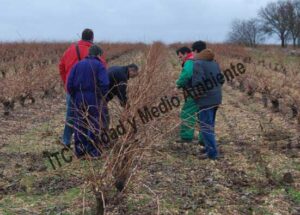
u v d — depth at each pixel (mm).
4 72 12828
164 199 4387
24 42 26719
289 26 64875
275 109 9461
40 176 5047
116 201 4016
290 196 4539
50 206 4227
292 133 7230
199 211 4156
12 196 4500
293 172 5297
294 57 29594
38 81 10539
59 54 26250
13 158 5766
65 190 4629
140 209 4137
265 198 4477
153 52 8344
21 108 9609
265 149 6281
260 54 32406
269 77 12711
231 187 4809
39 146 6352
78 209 4125
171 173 5133
